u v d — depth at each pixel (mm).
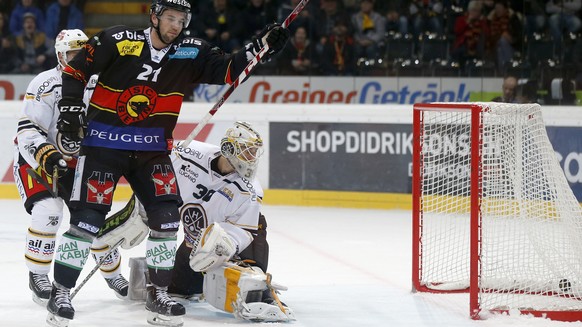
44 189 10906
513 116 11117
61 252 9445
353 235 18266
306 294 12234
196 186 10852
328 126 22469
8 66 27609
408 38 25922
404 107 22000
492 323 10391
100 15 29125
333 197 22531
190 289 11234
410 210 22016
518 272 11406
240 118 22797
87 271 13656
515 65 25156
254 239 11000
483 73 25281
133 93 9453
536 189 11281
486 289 11180
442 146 18766
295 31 26156
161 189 9688
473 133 10508
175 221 9703
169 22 9297
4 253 15500
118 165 9586
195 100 26016
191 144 11047
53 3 28016
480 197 10539
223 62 9852
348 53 26031
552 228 11242
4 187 23641
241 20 27422
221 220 10820
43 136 10539
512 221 11477
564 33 25266
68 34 10648
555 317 10562
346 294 12258
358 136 22297
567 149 20844
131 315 10594
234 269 10250
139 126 9555
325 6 26172
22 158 11031
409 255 15969
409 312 11031
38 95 10617
